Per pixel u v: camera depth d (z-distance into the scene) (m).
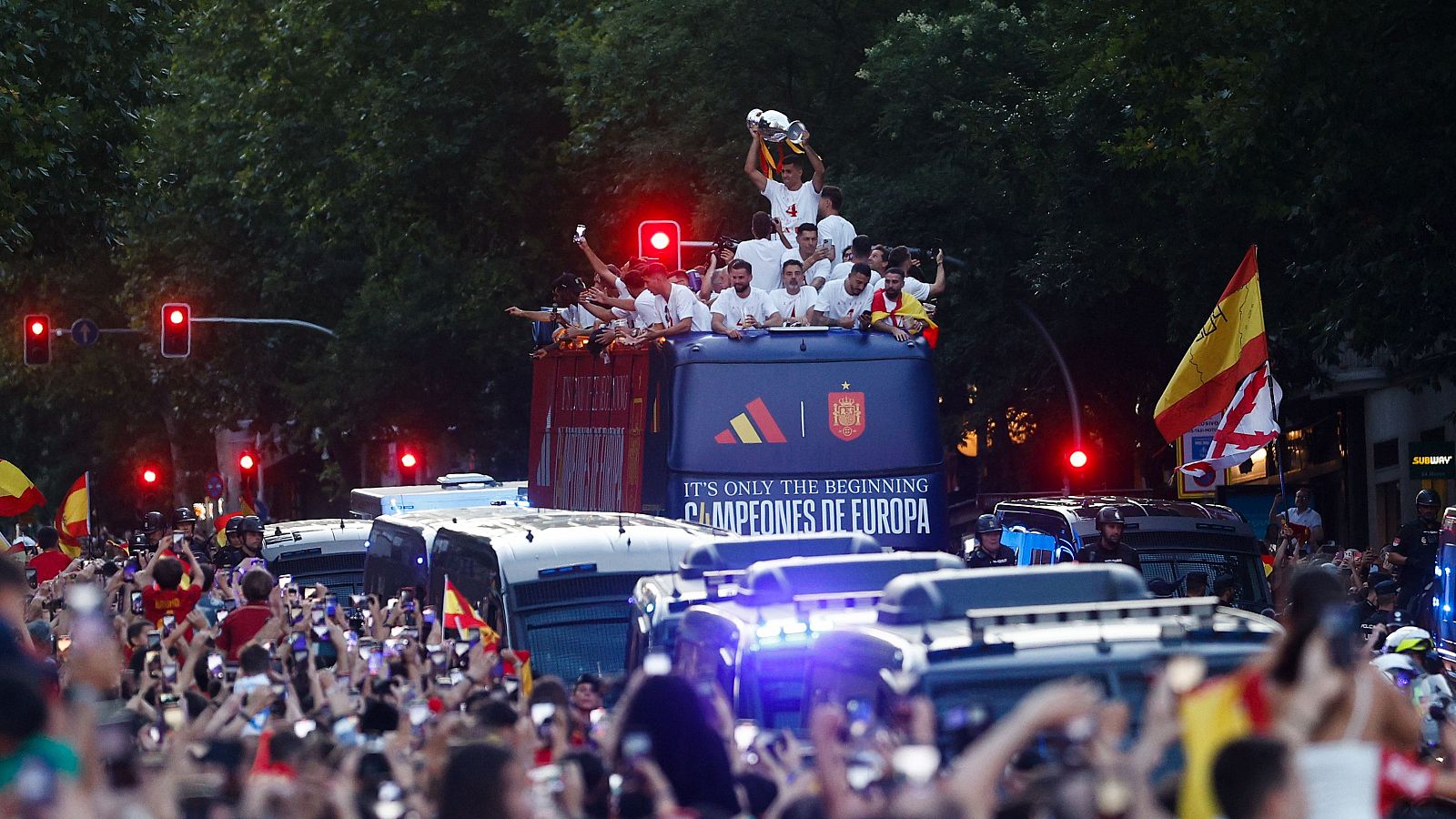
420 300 171.12
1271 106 75.81
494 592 58.03
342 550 96.88
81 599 24.31
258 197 177.50
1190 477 93.62
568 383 81.88
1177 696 22.47
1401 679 33.56
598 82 131.88
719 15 128.12
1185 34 83.00
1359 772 20.62
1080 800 18.30
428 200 160.50
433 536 70.50
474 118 153.62
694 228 129.62
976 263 115.56
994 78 113.62
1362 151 74.06
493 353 166.38
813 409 66.88
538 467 88.62
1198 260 101.69
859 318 68.06
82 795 18.91
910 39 115.81
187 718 29.86
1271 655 22.77
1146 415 125.56
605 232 144.25
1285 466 145.88
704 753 22.69
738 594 40.03
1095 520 75.06
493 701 25.48
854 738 22.03
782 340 67.38
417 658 37.53
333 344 180.62
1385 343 85.88
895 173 120.56
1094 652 27.08
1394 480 126.38
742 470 66.38
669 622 44.38
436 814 20.73
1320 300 94.06
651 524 61.38
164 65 119.25
